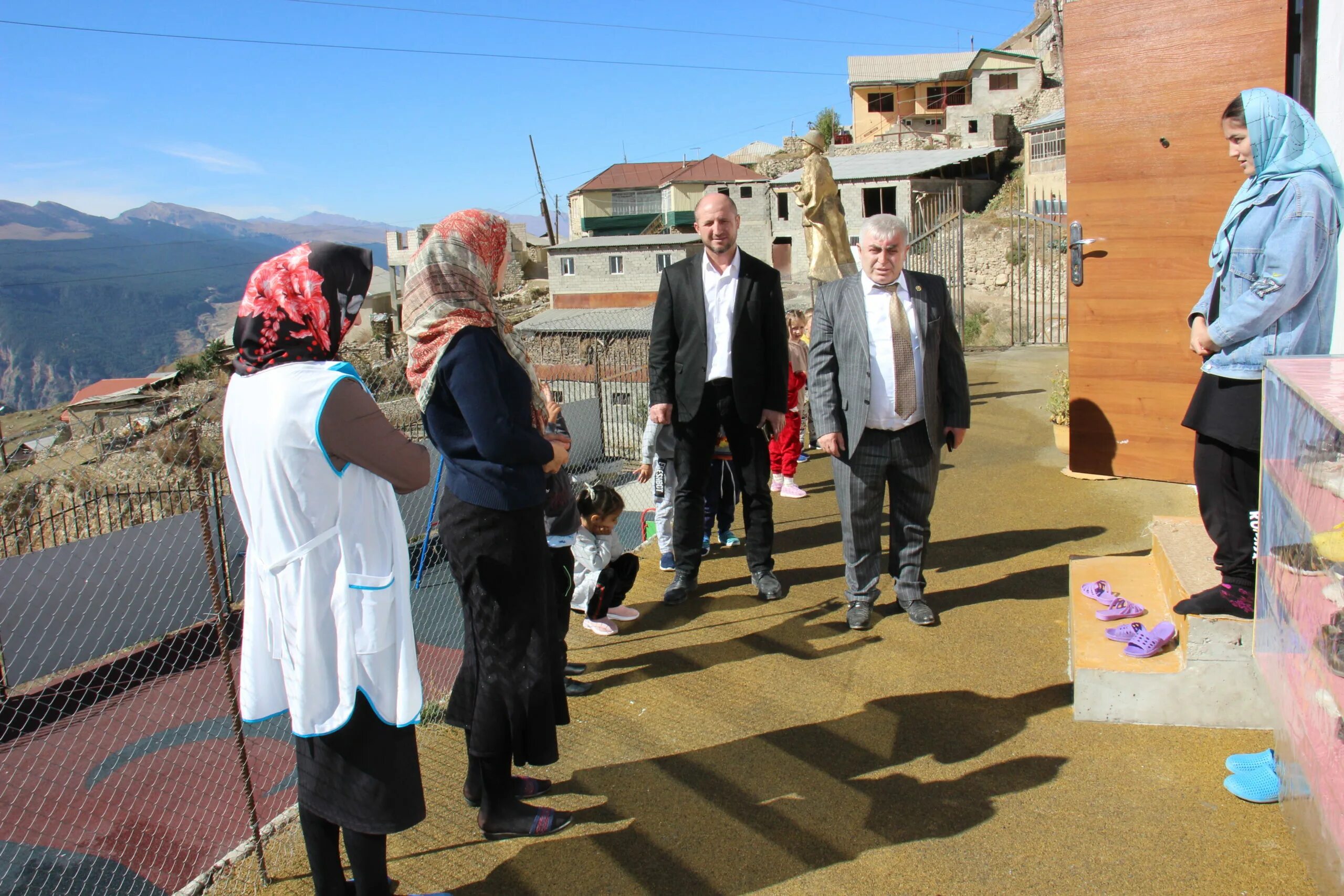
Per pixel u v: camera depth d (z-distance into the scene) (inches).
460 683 108.2
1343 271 144.8
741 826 104.7
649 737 126.6
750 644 155.4
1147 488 223.9
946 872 93.9
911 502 156.0
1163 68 160.1
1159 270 166.6
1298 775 81.4
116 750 189.8
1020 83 1689.2
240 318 77.1
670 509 194.1
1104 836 97.7
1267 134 106.6
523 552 95.9
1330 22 151.8
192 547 241.6
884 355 148.3
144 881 139.1
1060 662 138.9
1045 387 368.2
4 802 168.9
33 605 215.3
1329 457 72.4
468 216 95.5
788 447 253.9
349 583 76.4
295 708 76.5
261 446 73.8
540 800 112.3
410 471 78.9
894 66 1996.8
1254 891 87.7
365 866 81.8
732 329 163.2
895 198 1406.3
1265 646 97.3
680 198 1856.5
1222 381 111.3
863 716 128.0
